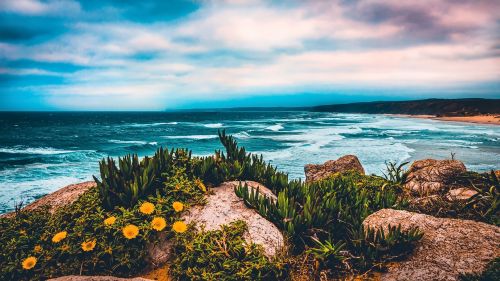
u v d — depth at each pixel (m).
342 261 3.08
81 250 2.89
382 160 21.45
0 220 3.26
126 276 2.90
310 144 32.53
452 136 40.84
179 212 3.40
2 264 2.78
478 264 2.81
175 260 2.92
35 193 14.61
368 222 3.65
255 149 28.62
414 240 3.17
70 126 70.81
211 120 97.69
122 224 3.06
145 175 3.56
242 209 3.57
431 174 5.99
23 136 47.81
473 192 5.14
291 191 4.16
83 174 18.98
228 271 2.78
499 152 25.84
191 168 4.09
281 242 3.20
